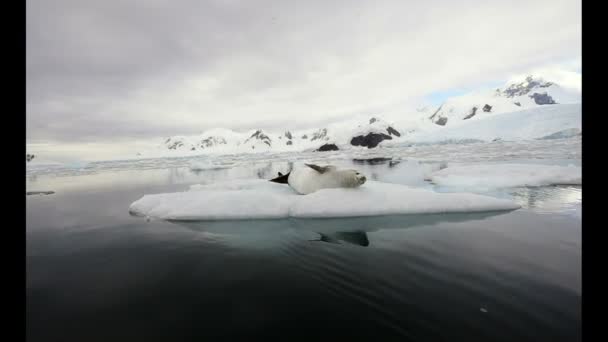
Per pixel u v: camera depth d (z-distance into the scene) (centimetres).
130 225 393
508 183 686
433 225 367
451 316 165
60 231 361
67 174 1478
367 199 462
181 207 452
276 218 430
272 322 161
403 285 203
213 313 171
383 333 151
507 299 182
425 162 1441
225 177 1128
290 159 2495
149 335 152
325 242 309
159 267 241
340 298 187
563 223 354
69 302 185
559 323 157
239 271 231
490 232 325
